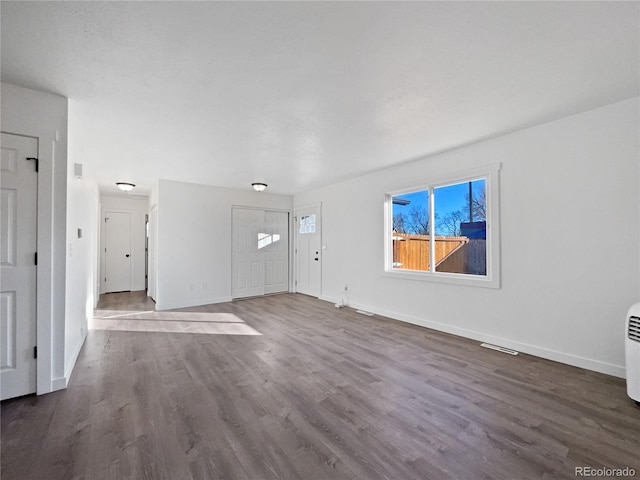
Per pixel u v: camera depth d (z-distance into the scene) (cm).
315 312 488
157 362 286
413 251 431
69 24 154
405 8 146
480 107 252
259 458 156
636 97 237
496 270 323
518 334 308
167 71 198
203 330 391
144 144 333
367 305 490
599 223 257
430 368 269
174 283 523
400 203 451
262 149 354
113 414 197
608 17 151
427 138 322
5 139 212
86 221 391
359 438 173
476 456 158
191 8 145
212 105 245
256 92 225
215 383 242
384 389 231
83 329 347
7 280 213
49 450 162
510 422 187
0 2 138
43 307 223
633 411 198
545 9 146
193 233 544
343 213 538
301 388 233
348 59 187
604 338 255
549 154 284
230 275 588
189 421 189
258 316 464
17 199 216
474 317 347
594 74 204
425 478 143
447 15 150
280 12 148
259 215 639
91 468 149
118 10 146
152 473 146
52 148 227
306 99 236
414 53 181
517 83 215
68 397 219
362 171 462
